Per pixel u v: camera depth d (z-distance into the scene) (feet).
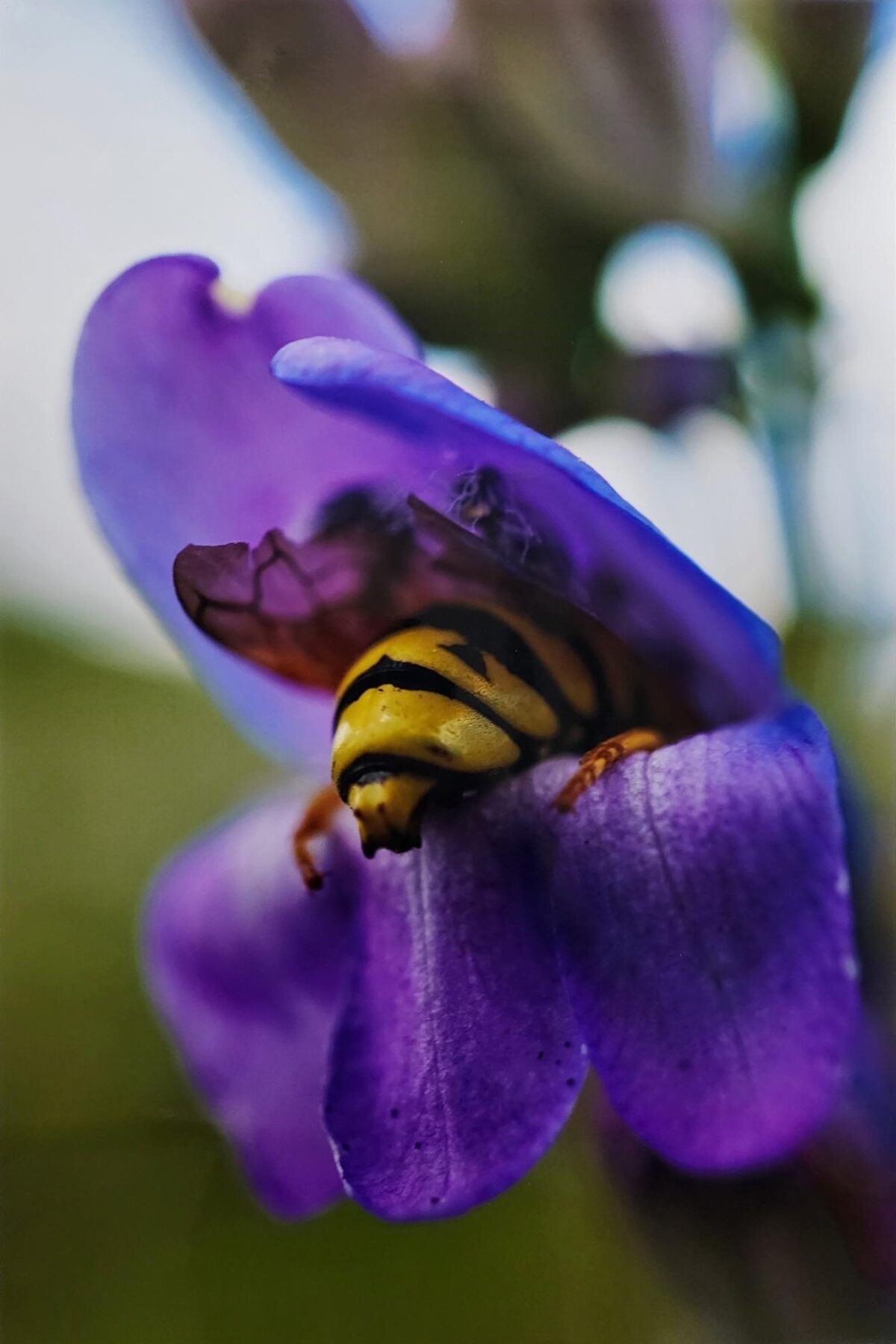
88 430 0.24
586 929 0.22
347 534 0.23
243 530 0.24
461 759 0.22
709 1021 0.22
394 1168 0.22
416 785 0.22
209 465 0.24
